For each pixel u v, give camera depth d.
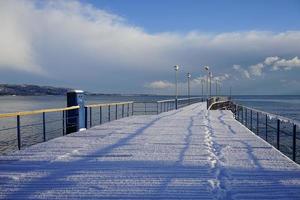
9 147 25.20
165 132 15.65
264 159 9.45
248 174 7.80
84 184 6.99
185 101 46.75
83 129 16.84
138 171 8.06
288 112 74.12
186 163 8.91
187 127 17.91
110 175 7.71
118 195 6.29
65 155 9.99
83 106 17.16
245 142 12.57
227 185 6.91
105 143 12.32
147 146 11.64
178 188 6.70
